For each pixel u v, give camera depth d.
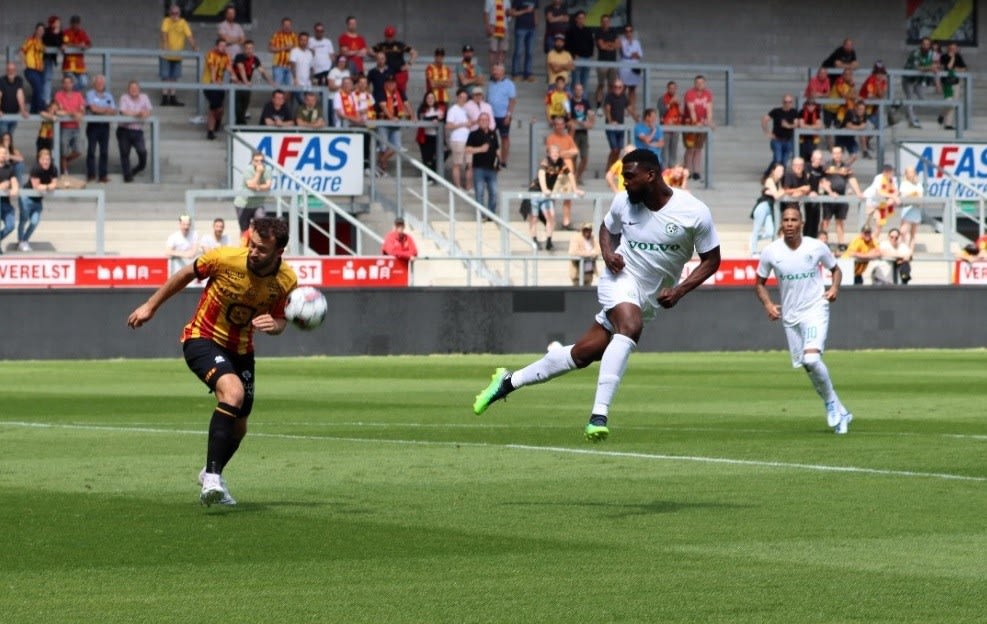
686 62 113.94
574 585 18.41
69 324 67.94
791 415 41.41
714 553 20.48
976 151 96.94
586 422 39.19
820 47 116.94
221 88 88.81
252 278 23.91
